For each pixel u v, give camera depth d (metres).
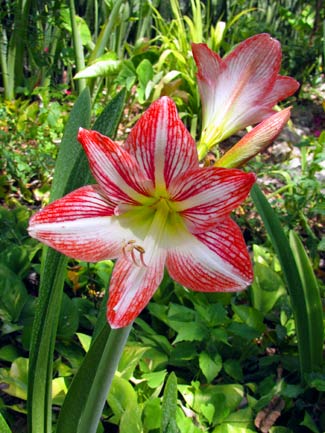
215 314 0.65
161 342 0.68
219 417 0.59
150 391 0.62
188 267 0.33
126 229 0.34
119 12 1.36
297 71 1.79
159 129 0.30
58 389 0.60
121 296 0.31
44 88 1.41
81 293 0.80
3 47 1.44
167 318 0.70
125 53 1.80
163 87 1.28
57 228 0.31
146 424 0.56
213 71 0.36
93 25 1.71
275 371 0.71
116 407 0.57
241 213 1.04
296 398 0.65
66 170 0.41
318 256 0.94
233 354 0.71
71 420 0.39
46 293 0.39
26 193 1.07
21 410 0.58
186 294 0.74
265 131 0.35
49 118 1.24
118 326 0.30
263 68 0.36
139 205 0.35
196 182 0.32
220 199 0.32
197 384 0.62
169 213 0.35
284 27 2.04
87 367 0.38
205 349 0.68
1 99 1.42
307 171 1.20
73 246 0.32
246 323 0.69
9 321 0.68
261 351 0.72
